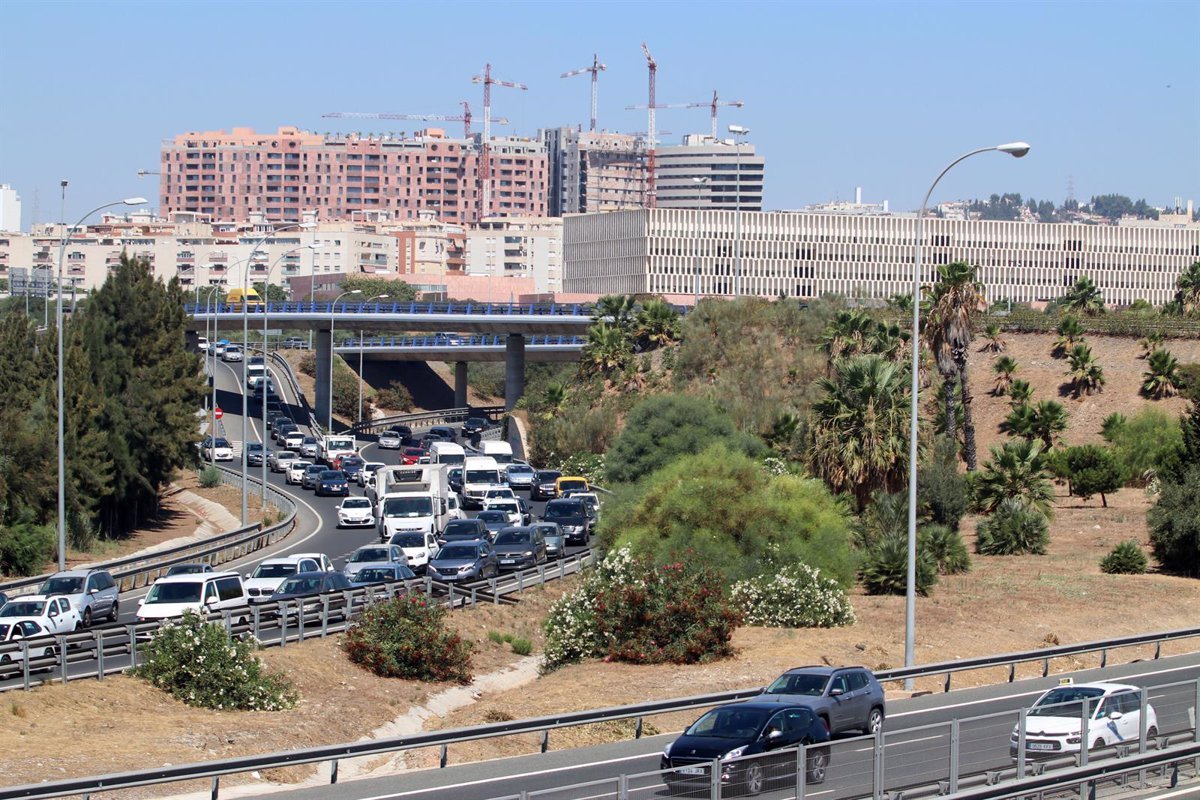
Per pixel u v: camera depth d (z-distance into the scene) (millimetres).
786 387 125188
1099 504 96062
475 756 35031
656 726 38031
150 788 30000
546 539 74812
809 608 53500
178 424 100438
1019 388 117750
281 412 176000
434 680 46219
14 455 81375
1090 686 30891
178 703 38188
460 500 101062
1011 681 42719
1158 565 71375
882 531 67312
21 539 74188
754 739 27719
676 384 130500
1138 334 127062
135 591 64438
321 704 40531
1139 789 29375
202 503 110062
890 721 35688
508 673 49375
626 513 63406
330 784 30047
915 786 26422
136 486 96250
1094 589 62250
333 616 49625
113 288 101250
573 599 50656
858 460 69625
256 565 71562
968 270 99125
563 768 31344
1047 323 133375
